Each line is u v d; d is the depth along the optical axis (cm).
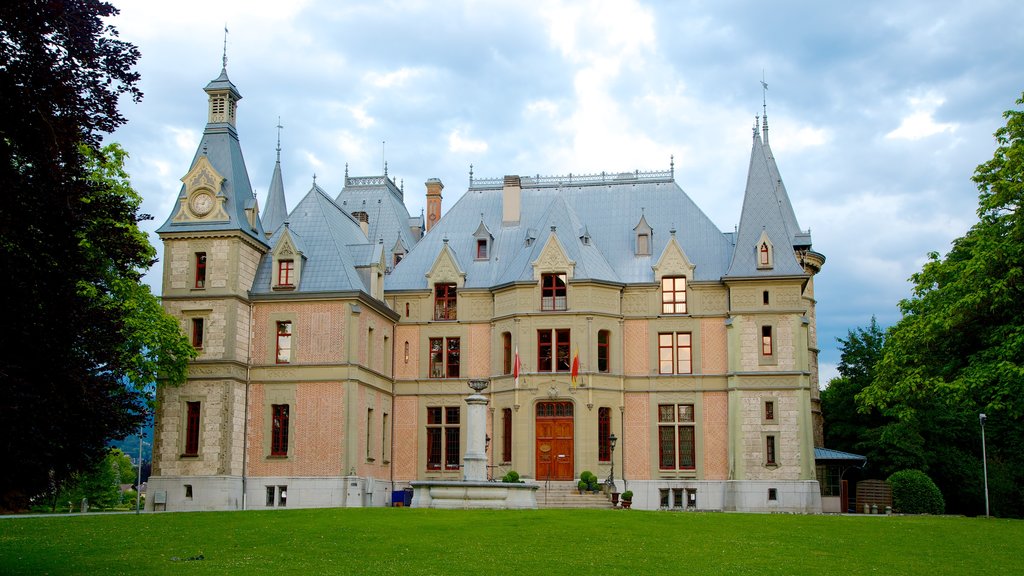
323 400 5672
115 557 2705
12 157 2158
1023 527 3756
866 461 6606
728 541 3148
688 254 6269
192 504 5469
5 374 2006
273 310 5828
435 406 6303
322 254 5953
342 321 5734
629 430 6028
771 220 6038
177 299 5684
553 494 5503
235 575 2420
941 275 4716
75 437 2383
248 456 5688
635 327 6144
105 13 2261
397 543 2973
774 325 5878
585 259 6138
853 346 7462
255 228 5984
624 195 6694
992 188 4438
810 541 3195
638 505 5909
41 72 2077
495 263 6500
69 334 2198
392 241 7450
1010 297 4156
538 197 6831
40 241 2150
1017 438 6606
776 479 5716
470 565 2586
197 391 5588
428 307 6406
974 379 4159
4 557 2697
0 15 2044
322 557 2709
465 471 4597
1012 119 4428
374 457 5966
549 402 5956
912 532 3484
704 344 6047
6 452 2141
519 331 6034
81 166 2498
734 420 5831
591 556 2772
